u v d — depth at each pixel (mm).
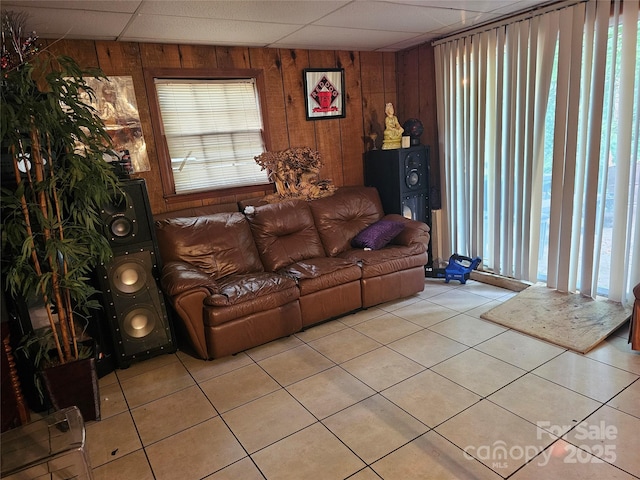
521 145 3443
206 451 2041
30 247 2061
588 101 2967
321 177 4258
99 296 2752
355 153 4438
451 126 4020
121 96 3229
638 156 2793
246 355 2939
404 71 4457
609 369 2445
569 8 2936
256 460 1957
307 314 3170
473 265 3936
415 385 2432
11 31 2121
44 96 2150
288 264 3529
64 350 2418
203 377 2699
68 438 1790
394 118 4113
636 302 2498
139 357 2902
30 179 2150
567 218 3219
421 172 4137
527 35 3232
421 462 1864
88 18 2557
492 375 2471
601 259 3193
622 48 2760
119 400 2516
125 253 2775
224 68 3598
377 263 3451
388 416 2184
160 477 1902
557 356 2619
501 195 3707
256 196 3912
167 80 3422
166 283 2760
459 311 3387
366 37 3660
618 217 2963
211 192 3691
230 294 2820
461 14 3176
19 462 1693
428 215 4254
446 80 3963
